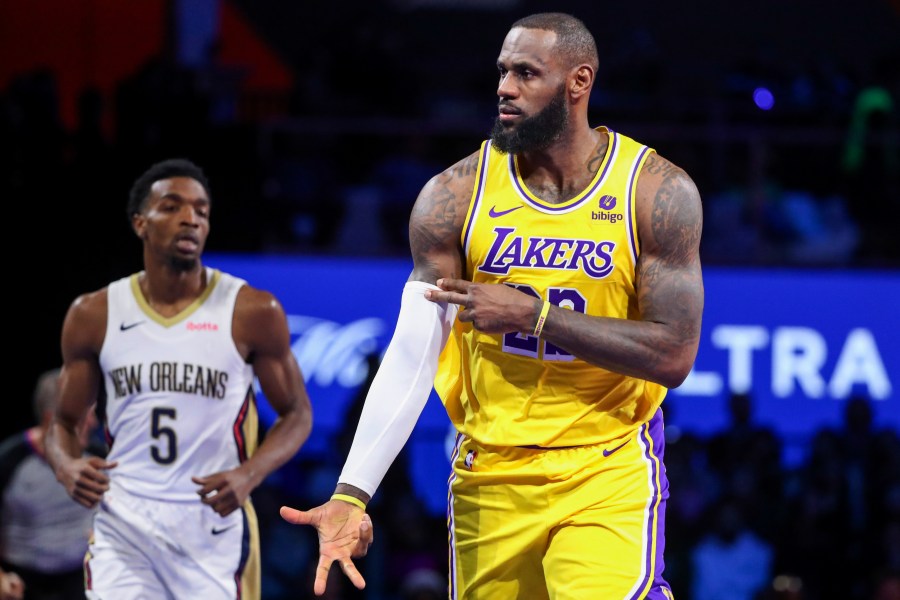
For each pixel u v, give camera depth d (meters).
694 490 11.02
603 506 4.35
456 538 4.63
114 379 5.56
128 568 5.42
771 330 12.53
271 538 10.47
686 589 10.57
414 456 12.05
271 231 13.70
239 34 18.89
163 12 17.47
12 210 13.30
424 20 20.30
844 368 12.48
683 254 4.21
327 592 9.98
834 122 14.73
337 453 11.03
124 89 13.85
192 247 5.53
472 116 15.95
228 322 5.59
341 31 18.55
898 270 12.73
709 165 13.98
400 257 12.84
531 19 4.28
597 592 4.25
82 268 13.24
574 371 4.35
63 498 7.69
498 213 4.30
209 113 14.07
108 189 13.45
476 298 4.09
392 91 15.55
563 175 4.30
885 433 11.52
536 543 4.42
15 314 13.12
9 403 13.02
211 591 5.48
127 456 5.54
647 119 14.63
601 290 4.26
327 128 14.02
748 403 11.70
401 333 4.35
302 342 12.55
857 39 19.91
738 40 19.92
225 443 5.57
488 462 4.48
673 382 4.20
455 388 4.64
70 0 17.28
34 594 7.71
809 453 12.31
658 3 19.92
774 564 10.73
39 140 13.51
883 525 11.08
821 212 13.96
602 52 19.88
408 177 14.16
